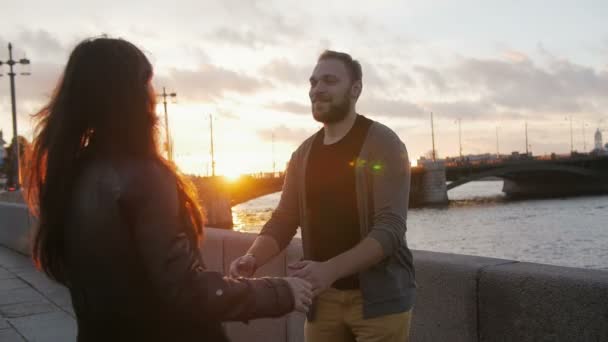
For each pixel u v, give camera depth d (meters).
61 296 6.18
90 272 1.16
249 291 1.23
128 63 1.28
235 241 3.69
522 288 2.21
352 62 1.98
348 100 1.94
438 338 2.53
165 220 1.17
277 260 3.33
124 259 1.16
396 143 1.87
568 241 43.25
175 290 1.14
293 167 2.10
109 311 1.16
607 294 1.95
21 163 1.33
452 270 2.46
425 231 54.97
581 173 88.12
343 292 1.92
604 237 43.91
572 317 2.05
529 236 47.53
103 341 1.18
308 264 1.60
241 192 66.62
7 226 10.59
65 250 1.23
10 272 7.71
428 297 2.57
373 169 1.85
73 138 1.23
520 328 2.22
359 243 1.71
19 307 5.72
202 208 1.38
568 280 2.06
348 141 1.93
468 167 89.25
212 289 1.17
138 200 1.15
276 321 3.53
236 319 1.23
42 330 4.93
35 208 1.29
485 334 2.34
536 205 80.19
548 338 2.12
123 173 1.17
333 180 1.92
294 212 2.11
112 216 1.15
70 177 1.22
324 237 1.95
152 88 1.33
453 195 124.25
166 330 1.18
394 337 1.86
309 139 2.10
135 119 1.25
